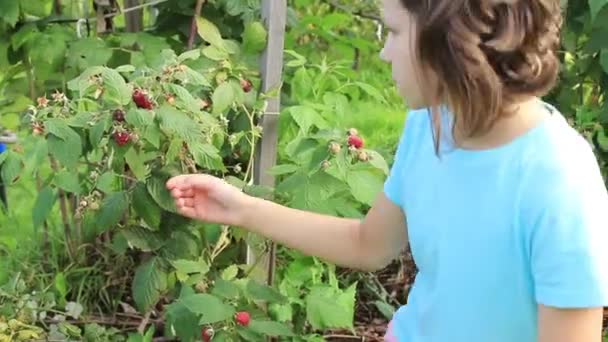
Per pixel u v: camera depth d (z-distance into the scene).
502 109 1.50
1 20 2.84
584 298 1.47
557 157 1.51
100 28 2.83
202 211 2.02
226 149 2.59
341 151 2.41
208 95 2.55
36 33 2.81
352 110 3.37
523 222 1.52
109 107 2.27
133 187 2.36
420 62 1.50
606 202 1.52
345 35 3.92
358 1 3.70
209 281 2.53
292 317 2.65
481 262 1.58
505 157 1.55
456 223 1.61
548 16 1.47
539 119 1.56
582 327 1.49
